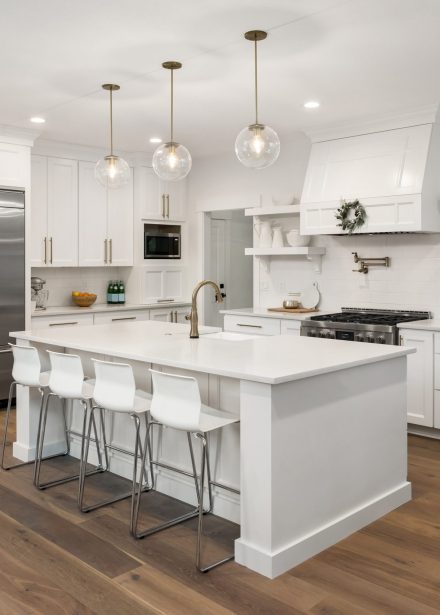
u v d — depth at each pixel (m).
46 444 4.40
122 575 2.72
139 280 7.13
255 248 6.34
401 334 4.89
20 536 3.12
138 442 3.40
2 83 4.28
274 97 4.66
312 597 2.54
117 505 3.52
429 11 3.11
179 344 3.71
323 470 2.99
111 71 4.02
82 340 3.94
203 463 2.82
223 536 3.11
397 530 3.19
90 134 5.98
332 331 5.26
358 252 5.84
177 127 5.68
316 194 5.61
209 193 7.20
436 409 4.73
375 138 5.32
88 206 6.73
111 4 3.01
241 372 2.76
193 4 3.01
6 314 5.75
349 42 3.53
